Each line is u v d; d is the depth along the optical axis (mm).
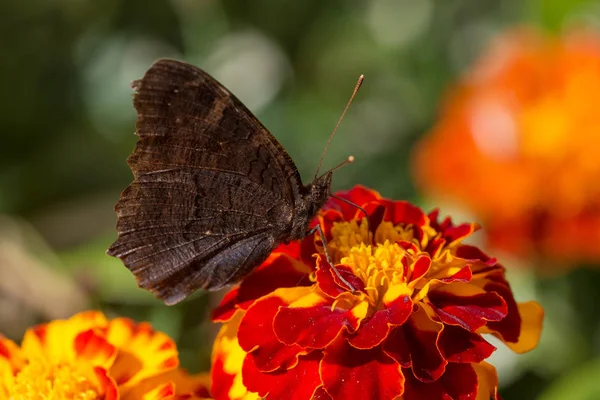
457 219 439
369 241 353
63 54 587
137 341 359
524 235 419
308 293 345
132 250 350
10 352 359
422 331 340
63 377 353
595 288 427
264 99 585
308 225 354
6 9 583
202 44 562
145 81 341
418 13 626
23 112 564
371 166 530
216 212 352
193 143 347
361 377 335
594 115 420
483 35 591
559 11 470
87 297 431
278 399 336
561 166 419
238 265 356
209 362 417
